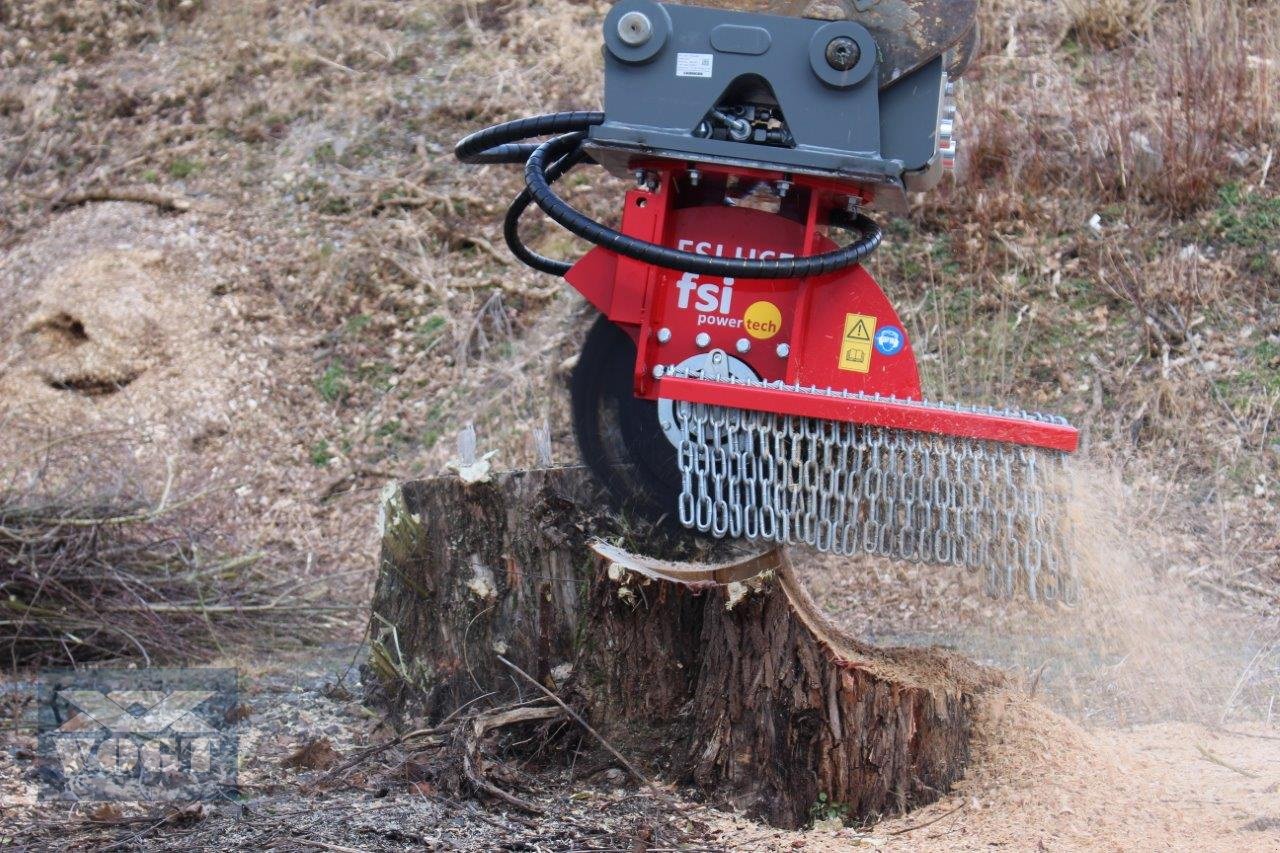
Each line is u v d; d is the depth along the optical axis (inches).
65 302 361.7
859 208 160.6
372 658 184.1
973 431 136.3
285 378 351.9
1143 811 140.8
